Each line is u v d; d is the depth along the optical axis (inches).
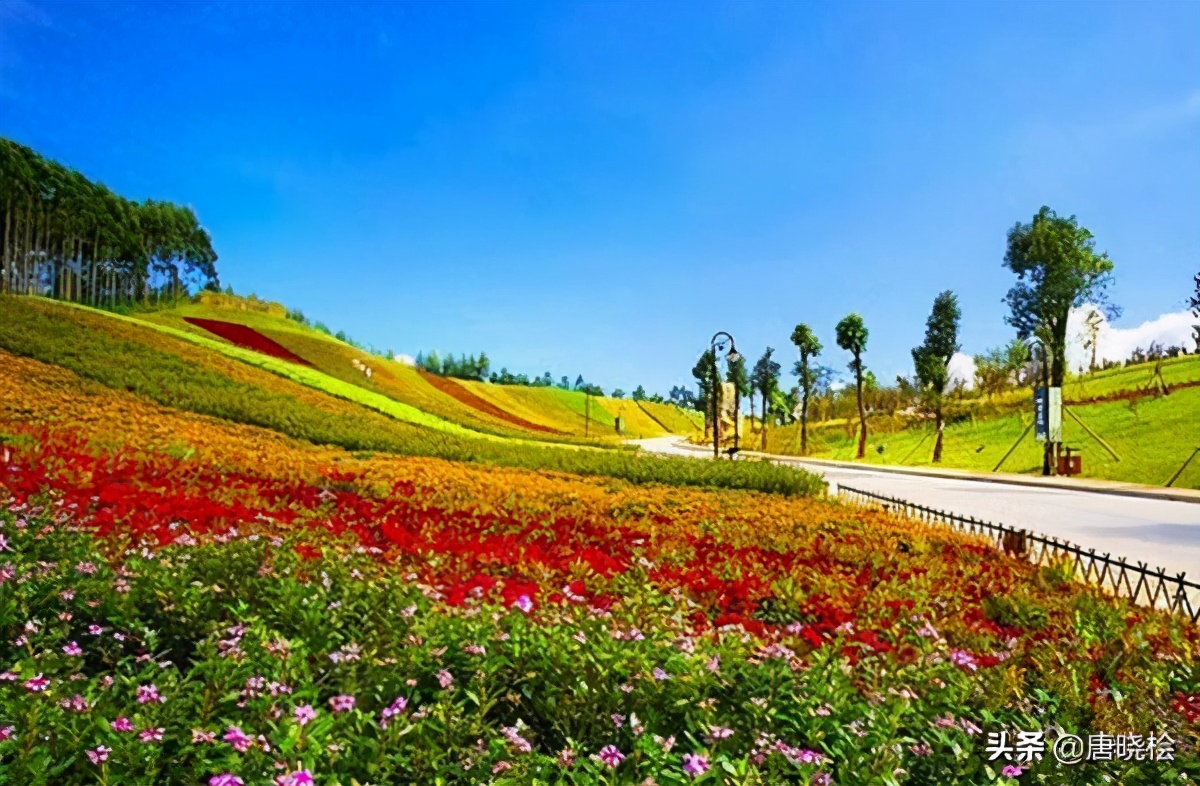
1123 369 2295.8
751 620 219.5
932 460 2011.6
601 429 5423.2
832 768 126.4
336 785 102.0
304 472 500.1
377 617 170.2
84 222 2878.9
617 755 115.1
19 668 133.7
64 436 529.0
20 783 101.1
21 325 1098.1
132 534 250.8
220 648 149.5
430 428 1254.9
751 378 3253.0
